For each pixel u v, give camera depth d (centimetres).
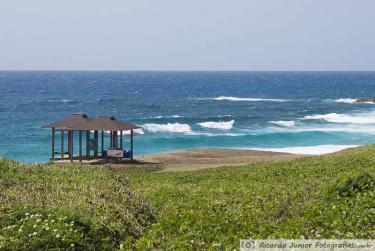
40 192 2794
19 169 3500
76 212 2292
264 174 4528
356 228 2016
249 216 2575
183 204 3120
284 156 7475
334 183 2864
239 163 6662
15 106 18375
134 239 2358
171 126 12638
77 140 10819
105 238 2225
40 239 1953
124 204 2756
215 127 12800
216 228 2302
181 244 2030
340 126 12750
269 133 11400
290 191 3309
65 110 17212
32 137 11175
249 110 17175
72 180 3262
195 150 8000
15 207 2319
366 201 2367
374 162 4672
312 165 4875
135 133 11706
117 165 6425
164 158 7206
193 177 4797
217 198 3291
